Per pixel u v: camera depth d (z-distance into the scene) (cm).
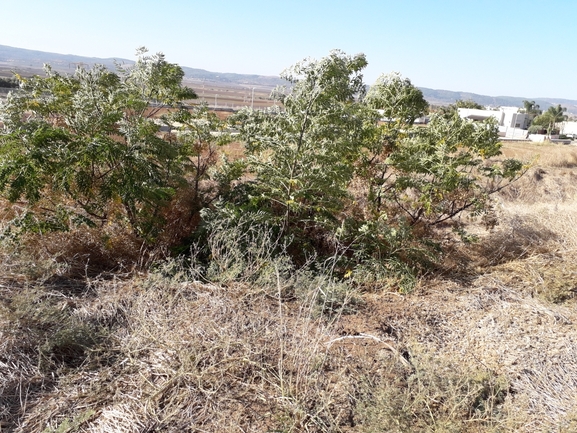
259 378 291
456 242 601
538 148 2680
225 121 549
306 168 470
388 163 557
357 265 486
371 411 255
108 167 443
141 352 305
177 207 514
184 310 354
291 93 473
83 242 448
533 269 518
